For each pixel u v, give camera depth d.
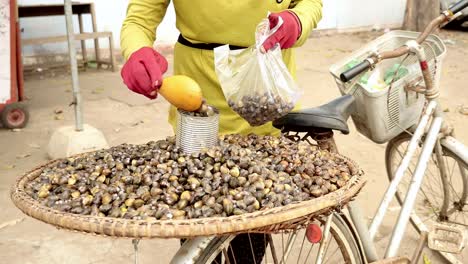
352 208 2.23
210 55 2.21
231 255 2.24
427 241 2.41
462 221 3.22
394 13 10.75
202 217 1.46
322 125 2.12
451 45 9.09
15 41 5.06
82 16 7.99
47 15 7.25
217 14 2.12
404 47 2.30
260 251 2.33
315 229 1.84
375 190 3.99
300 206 1.50
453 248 2.32
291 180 1.67
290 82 1.86
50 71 7.57
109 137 5.11
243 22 2.13
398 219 2.36
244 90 1.87
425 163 2.43
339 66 2.56
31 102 6.16
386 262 2.13
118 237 1.39
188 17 2.17
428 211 3.42
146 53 1.76
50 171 1.77
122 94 6.50
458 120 5.46
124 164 1.74
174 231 1.38
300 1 2.17
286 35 1.83
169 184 1.60
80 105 4.53
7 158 4.59
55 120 5.57
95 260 3.13
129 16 2.06
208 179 1.62
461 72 7.36
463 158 2.62
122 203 1.53
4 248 3.23
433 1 9.34
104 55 8.26
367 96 2.40
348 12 10.28
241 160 1.69
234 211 1.48
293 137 2.23
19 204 1.55
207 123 1.76
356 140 4.96
